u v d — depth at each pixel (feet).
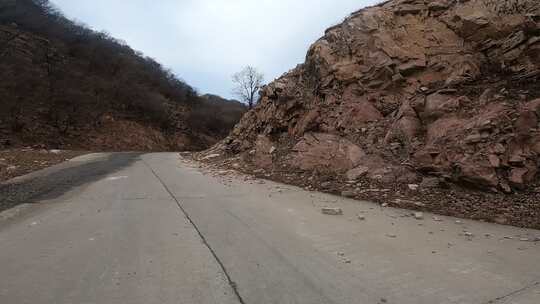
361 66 39.19
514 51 29.22
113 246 14.21
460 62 32.35
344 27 43.45
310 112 39.96
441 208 20.72
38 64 139.13
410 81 34.65
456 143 24.31
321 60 43.32
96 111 136.05
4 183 30.96
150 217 19.11
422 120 29.91
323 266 12.23
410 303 9.57
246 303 9.55
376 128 33.17
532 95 24.89
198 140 187.01
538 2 29.27
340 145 32.60
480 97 27.07
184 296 9.93
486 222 18.22
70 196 25.12
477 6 33.35
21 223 17.92
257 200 24.13
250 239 15.26
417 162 25.79
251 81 172.96
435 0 37.58
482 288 10.48
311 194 26.32
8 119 101.40
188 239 15.19
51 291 10.19
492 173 21.35
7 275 11.35
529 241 14.92
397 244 14.66
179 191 27.53
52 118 116.47
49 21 184.24
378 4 43.91
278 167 36.60
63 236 15.58
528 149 21.90
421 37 36.17
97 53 193.98
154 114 169.27
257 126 51.39
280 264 12.41
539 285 10.64
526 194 20.20
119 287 10.46
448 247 14.24
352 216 19.58
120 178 34.73
